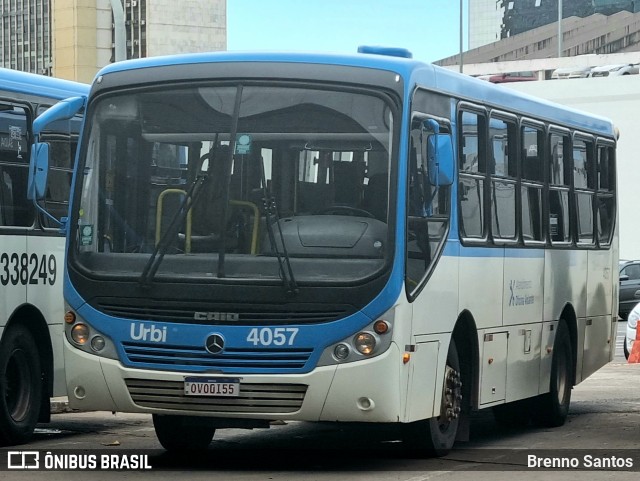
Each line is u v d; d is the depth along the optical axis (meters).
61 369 14.12
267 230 10.94
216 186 11.09
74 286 11.28
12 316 13.23
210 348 10.86
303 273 10.82
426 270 11.52
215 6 147.88
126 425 16.09
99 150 11.52
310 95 11.15
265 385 10.80
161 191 11.24
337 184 11.00
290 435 14.76
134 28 145.25
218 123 11.20
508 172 14.26
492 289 13.53
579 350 17.14
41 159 11.88
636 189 56.22
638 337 22.11
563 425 16.48
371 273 10.79
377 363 10.72
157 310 11.01
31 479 10.86
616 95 56.19
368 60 11.27
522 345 14.65
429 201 11.63
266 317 10.80
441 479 10.95
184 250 11.06
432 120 11.47
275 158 11.06
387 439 14.30
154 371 10.98
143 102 11.45
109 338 11.14
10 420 13.29
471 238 12.90
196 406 10.93
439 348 11.89
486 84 13.68
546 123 15.75
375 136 11.05
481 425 16.64
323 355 10.73
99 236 11.34
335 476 11.08
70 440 14.20
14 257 13.24
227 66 11.32
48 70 130.88
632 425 16.42
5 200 13.17
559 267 16.09
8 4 136.88
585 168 17.48
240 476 11.05
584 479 11.07
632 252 56.31
